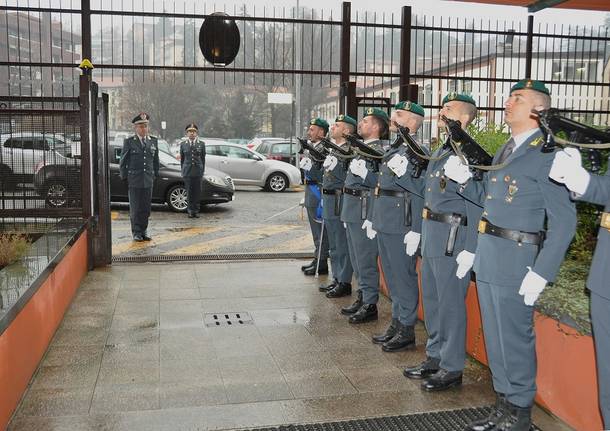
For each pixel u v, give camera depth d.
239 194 15.46
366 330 4.72
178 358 4.07
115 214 11.70
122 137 12.66
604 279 2.50
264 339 4.48
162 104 36.84
